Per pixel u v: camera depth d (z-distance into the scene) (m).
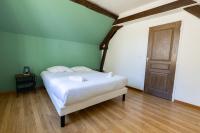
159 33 3.15
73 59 4.24
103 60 4.96
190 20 2.57
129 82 4.04
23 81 3.07
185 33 2.67
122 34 4.18
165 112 2.36
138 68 3.74
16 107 2.32
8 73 3.05
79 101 1.96
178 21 2.76
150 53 3.38
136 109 2.46
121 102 2.81
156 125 1.92
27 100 2.67
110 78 2.69
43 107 2.36
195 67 2.54
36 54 3.43
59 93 1.87
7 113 2.09
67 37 3.85
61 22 3.22
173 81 2.91
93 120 1.99
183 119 2.12
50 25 3.21
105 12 3.38
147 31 3.43
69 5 2.83
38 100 2.69
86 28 3.75
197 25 2.48
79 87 1.91
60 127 1.76
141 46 3.62
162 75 3.13
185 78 2.70
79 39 4.14
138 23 3.64
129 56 4.00
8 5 2.44
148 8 2.98
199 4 2.25
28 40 3.26
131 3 2.97
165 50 3.04
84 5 2.92
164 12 2.75
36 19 2.92
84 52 4.50
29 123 1.83
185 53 2.68
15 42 3.07
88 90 2.02
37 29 3.19
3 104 2.43
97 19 3.55
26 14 2.73
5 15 2.60
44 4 2.63
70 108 1.85
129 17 3.45
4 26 2.81
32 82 3.22
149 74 3.43
